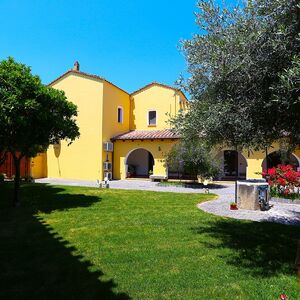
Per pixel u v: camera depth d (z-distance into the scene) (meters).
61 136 11.33
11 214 9.41
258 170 19.55
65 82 24.70
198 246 6.26
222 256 5.68
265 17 4.37
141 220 8.57
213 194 14.40
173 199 12.62
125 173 23.69
